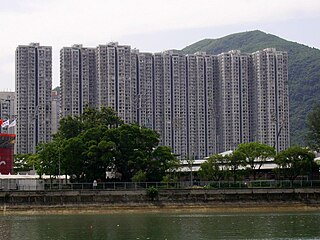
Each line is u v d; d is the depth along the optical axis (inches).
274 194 6894.7
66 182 7480.3
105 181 7539.4
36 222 5541.3
